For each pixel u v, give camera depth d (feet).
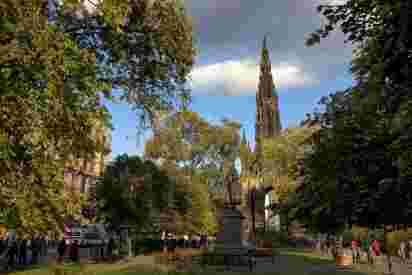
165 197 128.16
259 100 410.72
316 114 31.58
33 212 30.73
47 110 28.07
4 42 27.07
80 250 125.39
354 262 96.48
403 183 22.68
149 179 119.24
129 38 47.83
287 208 42.32
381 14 19.10
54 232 33.71
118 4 37.22
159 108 53.11
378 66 19.94
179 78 51.47
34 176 29.96
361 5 20.98
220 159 192.85
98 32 46.03
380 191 23.99
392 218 26.61
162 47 48.57
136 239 141.38
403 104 19.69
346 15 22.08
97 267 78.95
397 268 83.56
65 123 31.53
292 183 124.88
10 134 27.04
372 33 20.61
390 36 19.08
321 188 30.76
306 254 134.82
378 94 21.38
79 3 37.24
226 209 93.20
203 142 184.14
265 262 100.01
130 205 112.06
